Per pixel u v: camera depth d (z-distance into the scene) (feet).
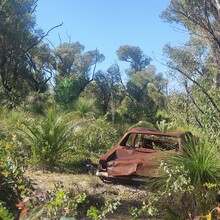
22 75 129.59
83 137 43.16
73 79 114.73
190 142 25.64
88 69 197.57
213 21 41.16
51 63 177.47
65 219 10.85
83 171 36.01
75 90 111.65
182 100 47.55
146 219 21.25
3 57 107.65
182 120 47.44
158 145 33.86
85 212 22.04
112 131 47.88
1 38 106.52
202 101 37.65
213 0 35.58
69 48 204.95
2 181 18.31
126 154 29.66
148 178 26.78
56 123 37.04
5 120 49.37
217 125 33.47
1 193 18.13
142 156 28.99
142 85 176.76
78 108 75.05
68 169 35.37
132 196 26.43
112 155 29.81
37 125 37.81
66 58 183.01
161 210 21.66
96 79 159.12
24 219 12.57
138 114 98.68
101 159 29.60
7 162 19.26
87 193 24.91
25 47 113.19
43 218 14.37
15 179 18.83
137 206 24.39
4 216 13.10
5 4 105.09
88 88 161.79
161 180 24.11
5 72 109.09
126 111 102.58
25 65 128.26
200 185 22.03
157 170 24.14
